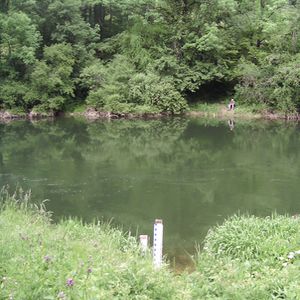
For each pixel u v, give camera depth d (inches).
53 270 196.4
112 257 248.4
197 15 1439.5
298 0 1460.4
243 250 285.3
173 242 390.3
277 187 585.9
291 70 1261.1
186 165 714.8
